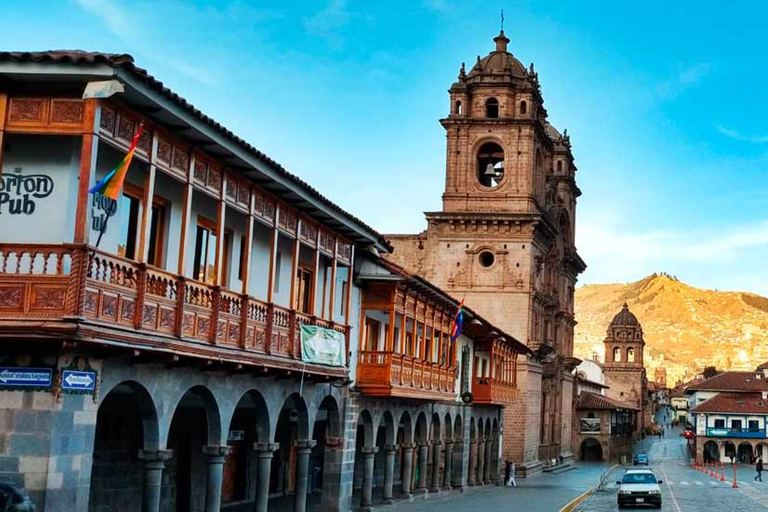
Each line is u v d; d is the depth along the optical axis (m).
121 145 17.58
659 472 83.00
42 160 17.91
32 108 16.78
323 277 30.11
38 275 16.02
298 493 28.00
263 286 26.19
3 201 17.84
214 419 22.23
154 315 18.41
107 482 24.14
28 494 15.96
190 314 19.77
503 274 64.19
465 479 48.81
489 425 55.78
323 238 28.17
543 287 69.62
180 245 19.84
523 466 63.72
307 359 25.72
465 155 65.75
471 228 64.81
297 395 27.44
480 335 50.00
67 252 16.12
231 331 21.64
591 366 138.75
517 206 64.56
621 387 151.75
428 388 36.75
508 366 57.69
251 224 22.89
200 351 19.61
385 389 31.95
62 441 16.38
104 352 17.25
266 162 22.06
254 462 34.53
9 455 16.09
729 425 105.25
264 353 23.31
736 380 117.19
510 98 65.69
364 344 32.81
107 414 24.16
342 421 31.00
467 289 64.50
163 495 27.42
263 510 25.02
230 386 22.81
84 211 16.33
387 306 32.50
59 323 15.72
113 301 17.03
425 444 41.81
